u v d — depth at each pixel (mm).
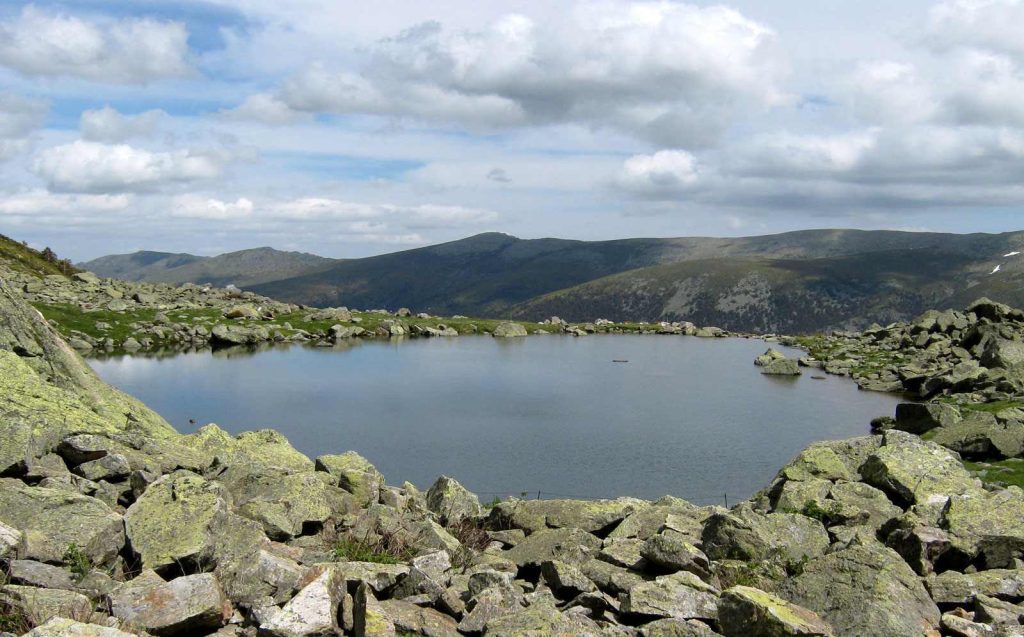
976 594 14852
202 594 11398
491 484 37094
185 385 69750
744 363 97250
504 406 62031
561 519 20641
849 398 67188
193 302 134500
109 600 11234
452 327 135125
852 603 13680
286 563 12883
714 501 33906
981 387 55281
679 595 13586
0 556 11578
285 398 64062
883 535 18938
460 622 12664
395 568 14273
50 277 126438
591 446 46281
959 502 19203
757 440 48562
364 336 122625
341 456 24828
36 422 17328
